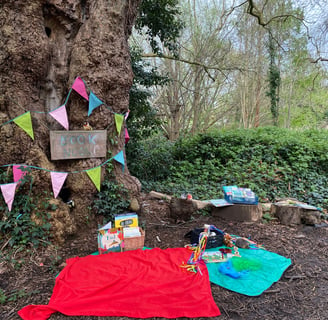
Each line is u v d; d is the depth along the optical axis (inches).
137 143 317.1
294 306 91.6
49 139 143.1
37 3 130.0
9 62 127.1
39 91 142.5
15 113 131.0
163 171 304.5
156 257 118.2
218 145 338.3
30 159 132.5
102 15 146.1
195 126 626.8
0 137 126.8
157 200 219.5
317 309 90.0
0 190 126.3
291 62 696.4
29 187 129.5
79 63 143.3
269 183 247.6
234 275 106.8
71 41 149.2
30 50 128.2
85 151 145.8
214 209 182.1
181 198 168.6
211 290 98.3
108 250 122.7
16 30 125.7
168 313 84.2
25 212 127.4
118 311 84.2
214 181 265.3
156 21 294.7
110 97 154.0
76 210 145.7
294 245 141.4
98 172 146.3
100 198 153.1
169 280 99.0
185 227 162.9
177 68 594.9
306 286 103.5
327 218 185.8
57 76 147.2
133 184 167.6
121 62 154.1
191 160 334.3
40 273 109.0
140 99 303.9
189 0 585.0
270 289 100.7
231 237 140.8
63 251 127.0
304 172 266.8
